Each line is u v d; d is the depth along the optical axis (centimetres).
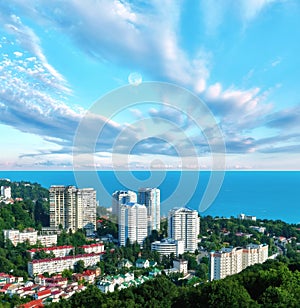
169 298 4738
